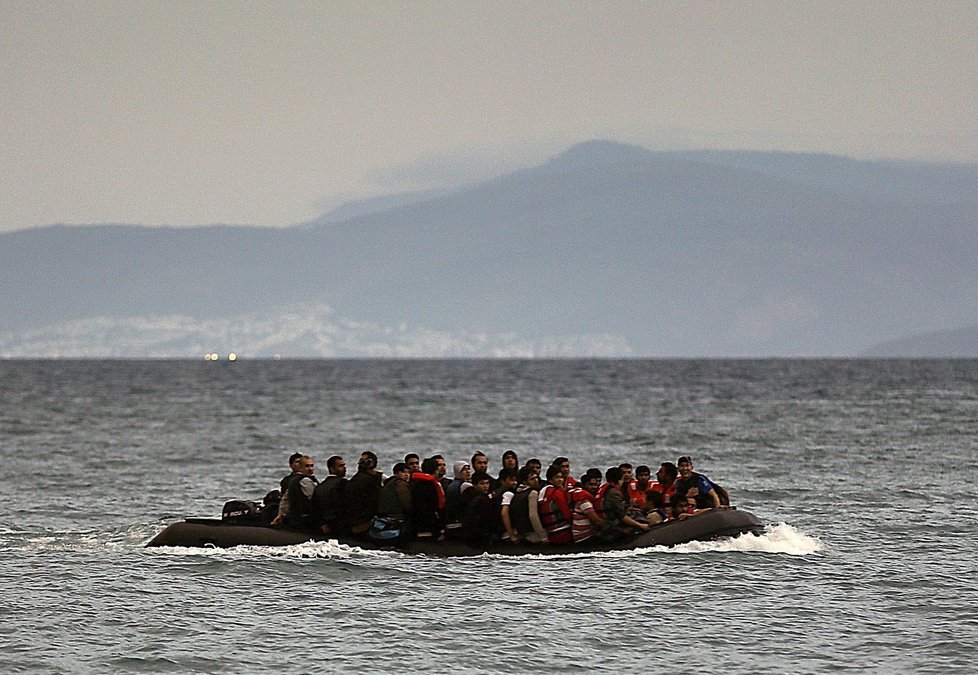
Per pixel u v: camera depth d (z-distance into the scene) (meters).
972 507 110.88
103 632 66.94
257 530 87.12
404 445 189.50
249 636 66.06
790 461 155.75
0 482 136.62
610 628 67.19
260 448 183.62
